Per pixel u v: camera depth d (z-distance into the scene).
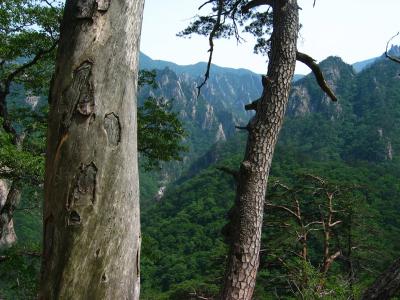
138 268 1.17
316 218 17.08
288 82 4.19
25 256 8.01
